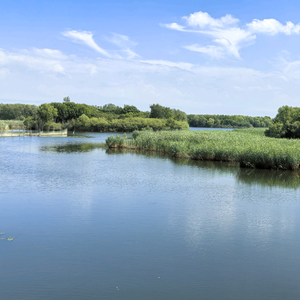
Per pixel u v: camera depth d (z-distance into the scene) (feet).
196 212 60.64
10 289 33.19
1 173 97.55
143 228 51.49
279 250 43.96
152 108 526.16
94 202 66.28
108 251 42.63
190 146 144.25
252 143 138.21
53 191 75.31
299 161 107.86
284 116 278.46
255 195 74.84
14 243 44.65
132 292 33.06
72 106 474.49
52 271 36.99
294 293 33.55
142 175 98.37
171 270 37.88
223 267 38.88
